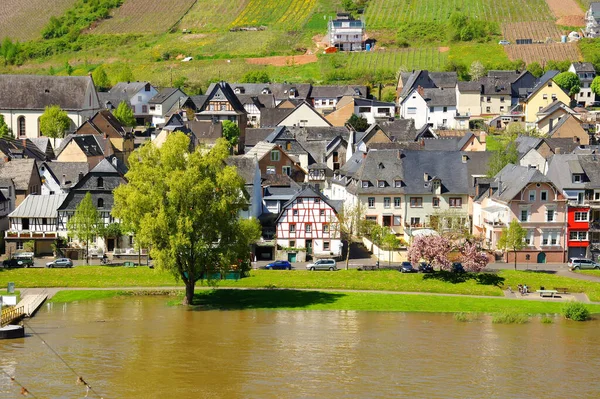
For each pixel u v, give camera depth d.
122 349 144.50
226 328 157.25
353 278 187.88
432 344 149.62
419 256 190.00
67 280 187.25
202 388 128.00
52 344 147.00
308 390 127.81
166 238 168.62
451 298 177.88
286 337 152.25
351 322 162.38
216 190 171.00
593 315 169.12
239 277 188.12
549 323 164.00
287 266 197.38
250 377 132.50
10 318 157.50
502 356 143.88
